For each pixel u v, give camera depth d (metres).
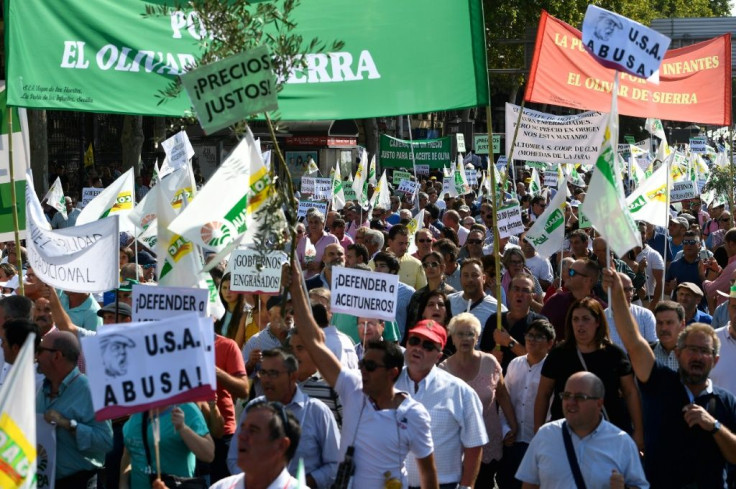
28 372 3.93
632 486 6.06
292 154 33.88
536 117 14.76
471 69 7.96
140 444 6.48
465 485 6.79
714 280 13.15
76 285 8.16
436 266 10.36
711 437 6.50
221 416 7.37
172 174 10.55
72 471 6.70
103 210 12.62
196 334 4.96
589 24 7.14
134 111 7.87
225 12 5.78
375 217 19.64
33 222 8.25
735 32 31.70
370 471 5.80
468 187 30.50
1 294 10.84
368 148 42.38
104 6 7.84
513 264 11.37
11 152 7.91
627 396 7.20
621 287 6.64
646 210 13.33
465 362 7.80
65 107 7.83
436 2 7.93
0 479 3.88
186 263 7.20
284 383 6.20
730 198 15.91
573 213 20.19
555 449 6.12
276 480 4.90
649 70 7.17
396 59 7.93
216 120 5.66
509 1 49.25
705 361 6.50
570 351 7.33
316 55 7.84
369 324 8.05
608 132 6.86
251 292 8.23
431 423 6.73
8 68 7.76
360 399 5.89
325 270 10.84
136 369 4.87
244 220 6.74
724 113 12.16
